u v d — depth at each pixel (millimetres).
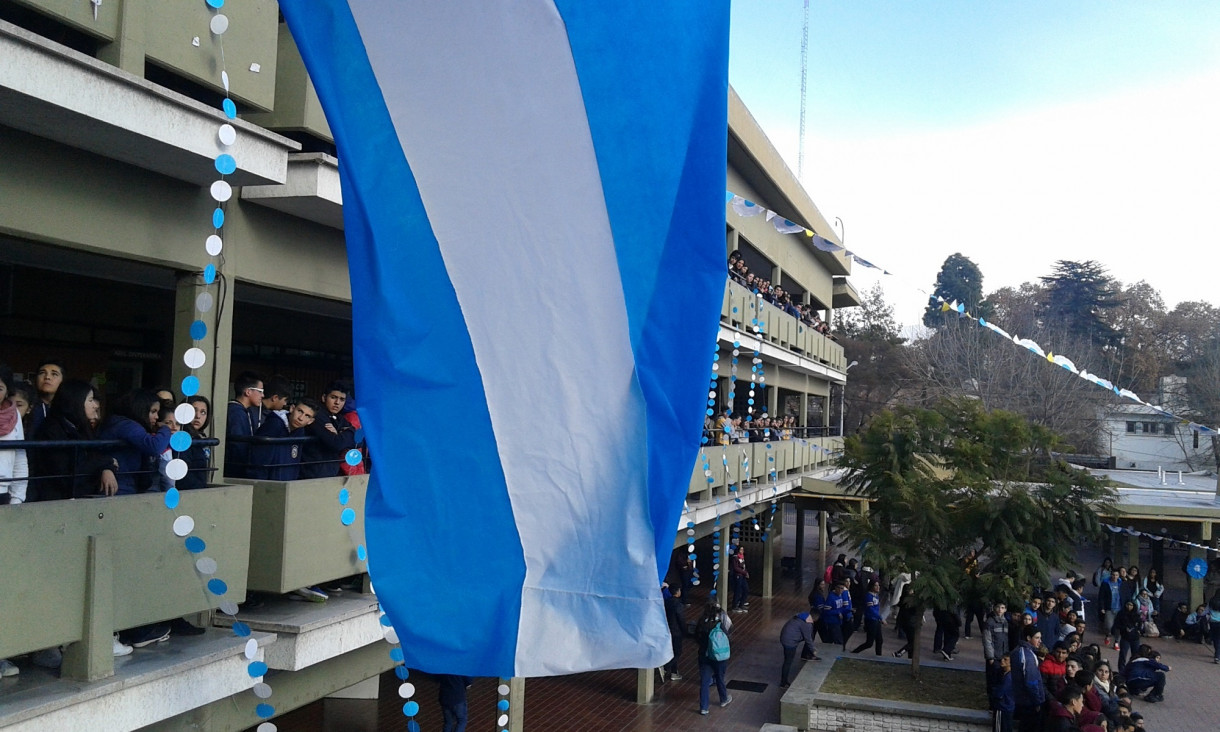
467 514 4539
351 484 7887
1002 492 17156
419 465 4559
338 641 7578
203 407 6859
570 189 4598
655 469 4559
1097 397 46250
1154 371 50688
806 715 14711
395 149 4629
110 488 5961
